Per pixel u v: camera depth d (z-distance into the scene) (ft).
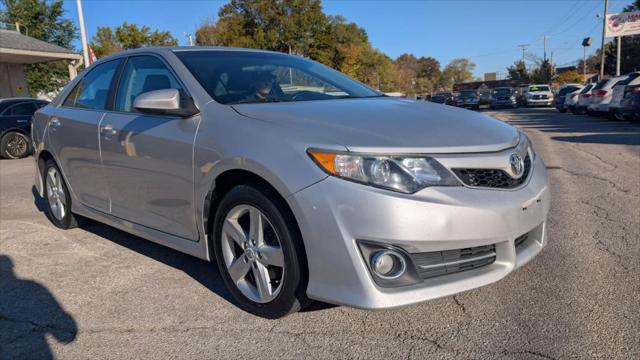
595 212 16.10
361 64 217.56
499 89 123.54
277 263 8.80
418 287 8.06
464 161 8.27
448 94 144.36
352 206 7.77
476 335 8.57
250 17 147.33
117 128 11.81
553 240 13.32
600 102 58.08
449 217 7.83
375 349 8.26
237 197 9.09
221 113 9.76
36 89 98.48
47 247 13.99
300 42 149.79
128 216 12.09
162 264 12.44
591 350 8.00
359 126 8.69
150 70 11.89
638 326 8.66
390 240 7.72
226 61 11.87
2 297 10.80
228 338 8.78
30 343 8.88
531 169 9.53
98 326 9.40
